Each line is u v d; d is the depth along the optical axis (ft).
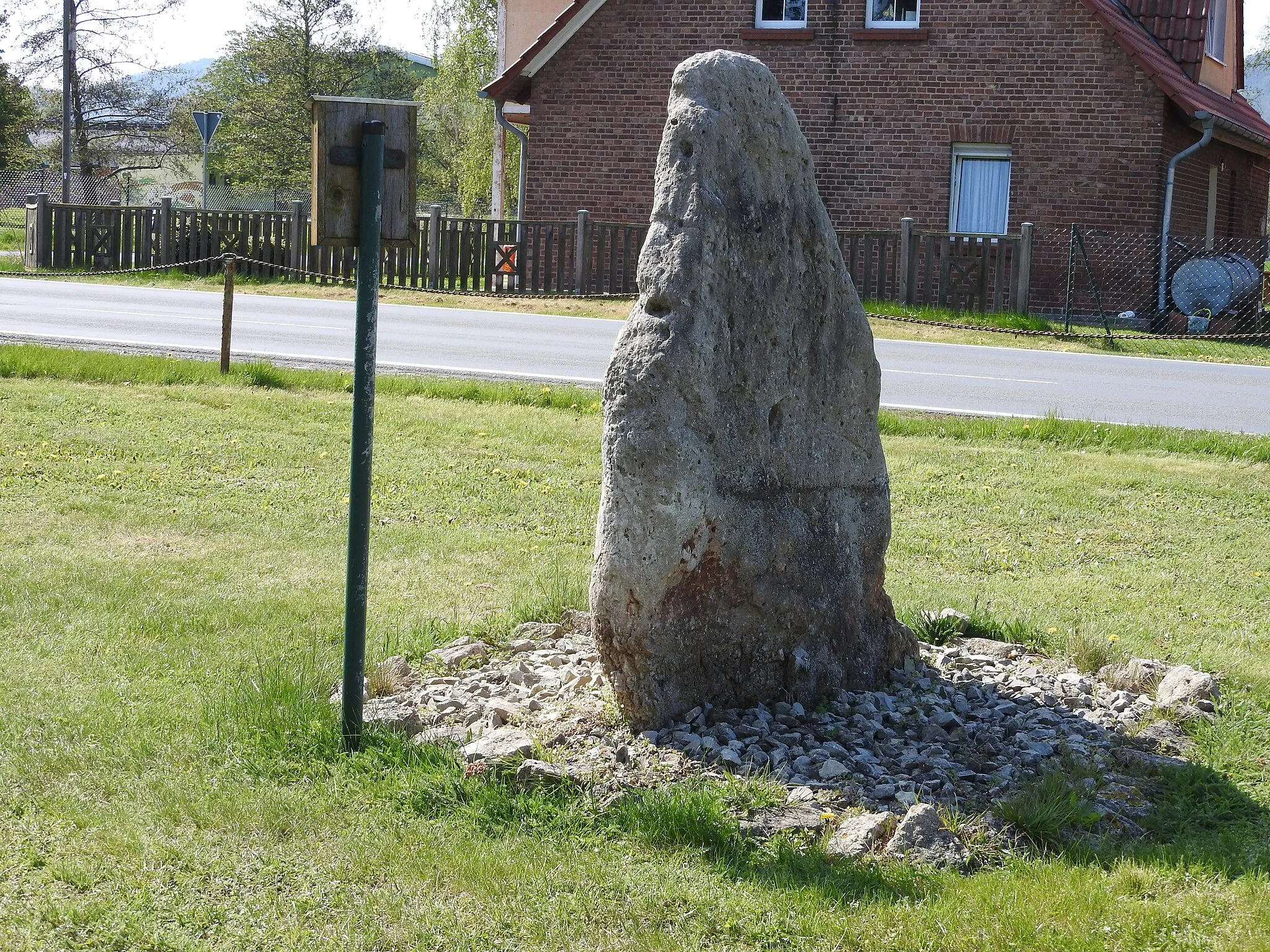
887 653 18.10
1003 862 12.78
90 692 16.58
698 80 16.19
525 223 77.71
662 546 15.30
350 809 13.48
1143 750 15.81
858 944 11.18
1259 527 28.76
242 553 24.12
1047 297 75.92
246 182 203.31
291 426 35.58
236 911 11.48
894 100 77.20
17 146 173.78
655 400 15.25
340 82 197.88
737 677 16.43
